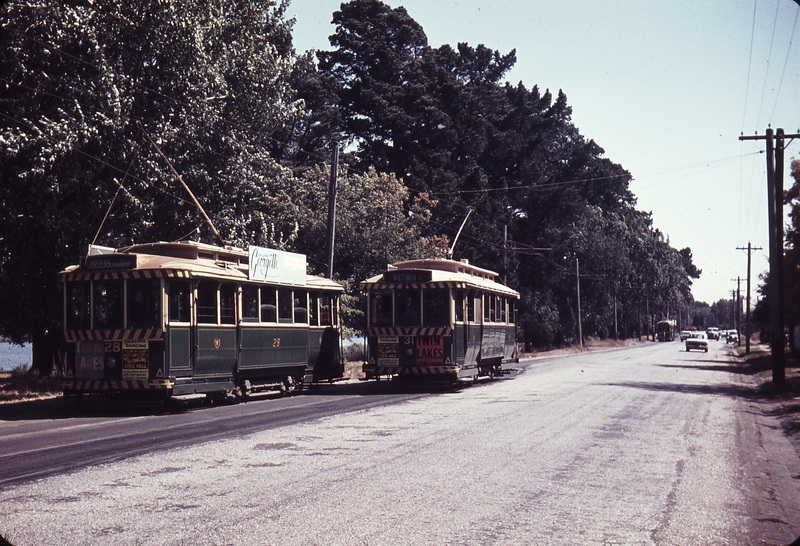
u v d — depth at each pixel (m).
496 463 11.08
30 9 23.12
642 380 29.41
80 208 26.11
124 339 18.50
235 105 31.12
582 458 11.59
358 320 42.09
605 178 75.81
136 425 15.70
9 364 58.31
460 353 25.06
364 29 63.84
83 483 9.54
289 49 51.44
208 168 30.39
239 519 7.80
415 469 10.58
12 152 22.47
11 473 10.17
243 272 21.41
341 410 18.41
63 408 19.70
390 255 42.53
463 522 7.78
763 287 52.84
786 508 8.76
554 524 7.75
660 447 12.77
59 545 6.87
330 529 7.45
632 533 7.46
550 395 22.33
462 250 60.97
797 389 24.70
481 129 64.50
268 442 12.99
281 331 23.19
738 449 12.78
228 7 31.44
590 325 93.44
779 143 29.41
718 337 152.62
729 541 7.30
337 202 42.41
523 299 70.06
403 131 61.47
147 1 25.30
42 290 26.62
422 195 52.81
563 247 69.62
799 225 39.12
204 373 19.47
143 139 26.48
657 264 105.12
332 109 58.59
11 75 23.52
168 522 7.68
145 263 18.72
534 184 67.12
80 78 24.77
